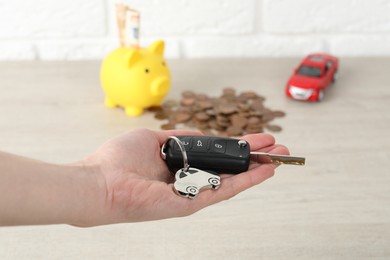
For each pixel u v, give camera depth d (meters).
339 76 1.14
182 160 0.64
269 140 0.69
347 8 1.18
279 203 0.76
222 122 0.94
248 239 0.69
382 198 0.76
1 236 0.70
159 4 1.17
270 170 0.63
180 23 1.20
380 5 1.18
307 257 0.66
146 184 0.58
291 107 1.02
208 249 0.68
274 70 1.17
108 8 1.18
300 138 0.91
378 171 0.82
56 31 1.20
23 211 0.52
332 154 0.87
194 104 1.02
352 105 1.02
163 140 0.69
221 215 0.74
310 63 1.05
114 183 0.58
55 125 0.96
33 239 0.70
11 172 0.52
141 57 0.94
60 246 0.69
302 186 0.79
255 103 1.02
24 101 1.04
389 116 0.98
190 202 0.59
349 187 0.79
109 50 1.22
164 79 0.94
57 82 1.12
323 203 0.76
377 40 1.22
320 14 1.19
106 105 1.02
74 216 0.56
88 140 0.91
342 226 0.71
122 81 0.94
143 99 0.95
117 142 0.64
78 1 1.17
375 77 1.14
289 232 0.70
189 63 1.21
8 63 1.21
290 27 1.21
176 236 0.70
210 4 1.18
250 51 1.23
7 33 1.20
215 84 1.11
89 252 0.68
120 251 0.68
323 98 1.05
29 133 0.93
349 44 1.22
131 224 0.72
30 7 1.17
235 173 0.64
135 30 0.95
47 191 0.54
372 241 0.69
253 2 1.17
